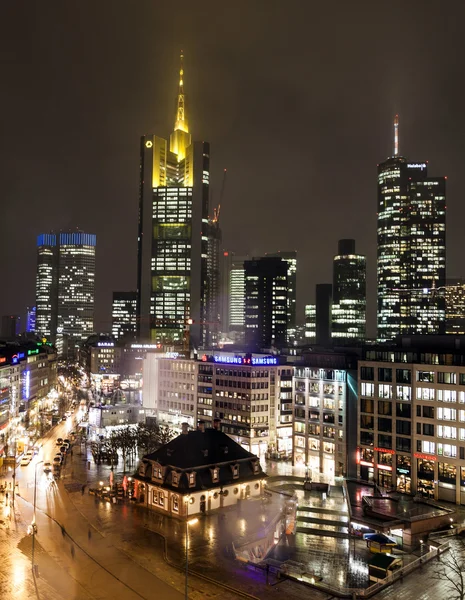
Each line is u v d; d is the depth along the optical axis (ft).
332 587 255.70
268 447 632.79
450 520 339.98
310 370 550.36
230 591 258.16
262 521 359.87
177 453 398.62
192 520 359.46
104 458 558.15
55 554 307.17
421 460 446.19
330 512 390.21
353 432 511.81
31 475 499.10
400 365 465.47
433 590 245.45
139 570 284.20
